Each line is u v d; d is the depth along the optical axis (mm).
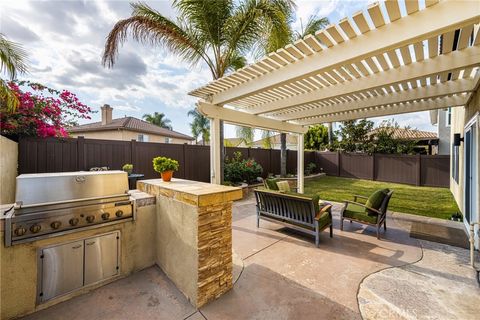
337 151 14055
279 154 12211
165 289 2543
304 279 2820
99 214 2521
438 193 8906
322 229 3969
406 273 2977
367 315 2182
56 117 5672
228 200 2486
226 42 6172
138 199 2877
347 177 13656
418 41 2617
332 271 3023
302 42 3150
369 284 2713
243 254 3549
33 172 5023
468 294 2525
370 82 4156
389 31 2709
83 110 6363
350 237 4305
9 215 2055
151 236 3018
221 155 5977
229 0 5617
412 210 6320
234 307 2283
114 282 2652
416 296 2484
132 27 5531
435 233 4492
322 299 2424
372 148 12586
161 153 7305
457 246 3859
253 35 6027
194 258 2273
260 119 6781
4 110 4227
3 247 1993
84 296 2396
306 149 16359
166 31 5695
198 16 5625
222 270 2490
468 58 3213
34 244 2154
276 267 3131
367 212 4402
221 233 2477
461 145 5672
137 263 2879
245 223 5176
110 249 2641
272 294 2508
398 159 11672
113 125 15297
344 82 4500
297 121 8172
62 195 2303
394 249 3740
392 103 5148
